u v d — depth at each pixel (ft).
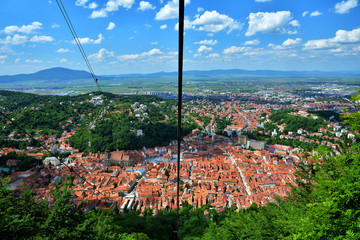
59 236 59.62
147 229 182.50
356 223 40.04
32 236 55.72
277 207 113.50
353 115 59.62
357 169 48.11
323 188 54.54
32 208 63.10
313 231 44.52
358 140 60.03
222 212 242.99
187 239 167.73
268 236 87.71
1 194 59.26
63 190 69.67
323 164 62.18
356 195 44.21
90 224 70.28
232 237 112.98
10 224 52.90
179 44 18.01
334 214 44.52
